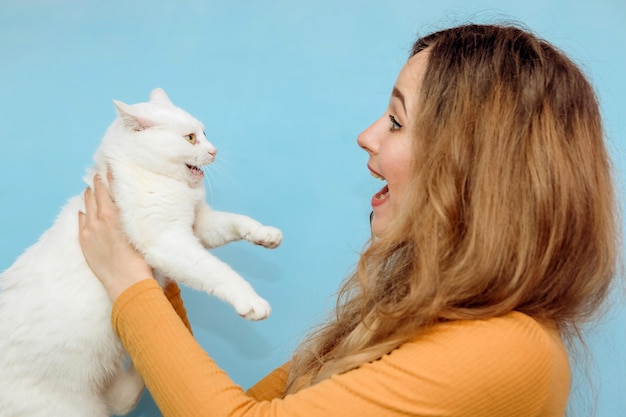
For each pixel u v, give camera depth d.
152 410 1.34
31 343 0.98
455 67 0.74
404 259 0.80
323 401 0.64
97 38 1.39
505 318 0.66
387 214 0.91
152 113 1.09
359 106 1.40
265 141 1.38
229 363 1.34
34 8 1.39
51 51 1.38
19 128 1.35
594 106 0.73
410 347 0.67
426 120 0.74
